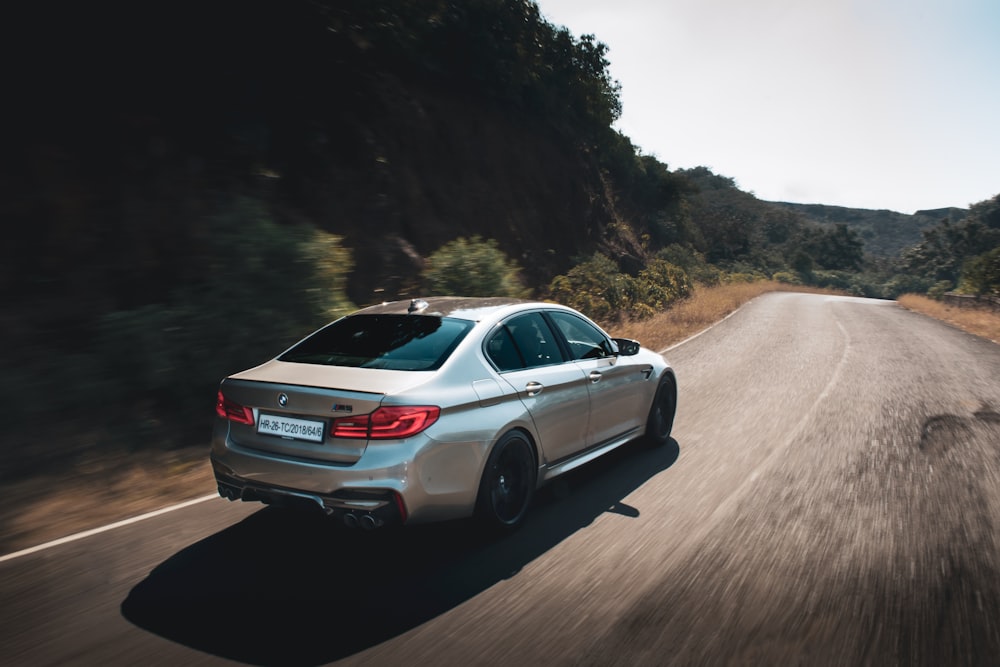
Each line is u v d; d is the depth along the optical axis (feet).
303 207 41.42
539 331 15.15
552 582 10.82
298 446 11.34
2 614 9.74
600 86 107.96
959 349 45.52
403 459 10.78
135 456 17.40
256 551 11.94
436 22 61.16
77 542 12.36
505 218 71.82
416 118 60.64
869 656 8.79
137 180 28.73
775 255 288.92
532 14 86.43
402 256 46.50
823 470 17.31
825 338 50.67
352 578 10.91
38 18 28.07
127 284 25.71
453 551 12.01
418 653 8.72
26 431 17.88
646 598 10.32
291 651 8.73
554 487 15.78
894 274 382.22
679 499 14.97
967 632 9.43
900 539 12.83
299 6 42.11
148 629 9.30
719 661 8.63
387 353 12.75
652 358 19.49
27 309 22.40
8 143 25.16
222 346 22.00
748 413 24.09
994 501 15.15
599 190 105.91
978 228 316.40
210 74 36.42
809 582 10.92
